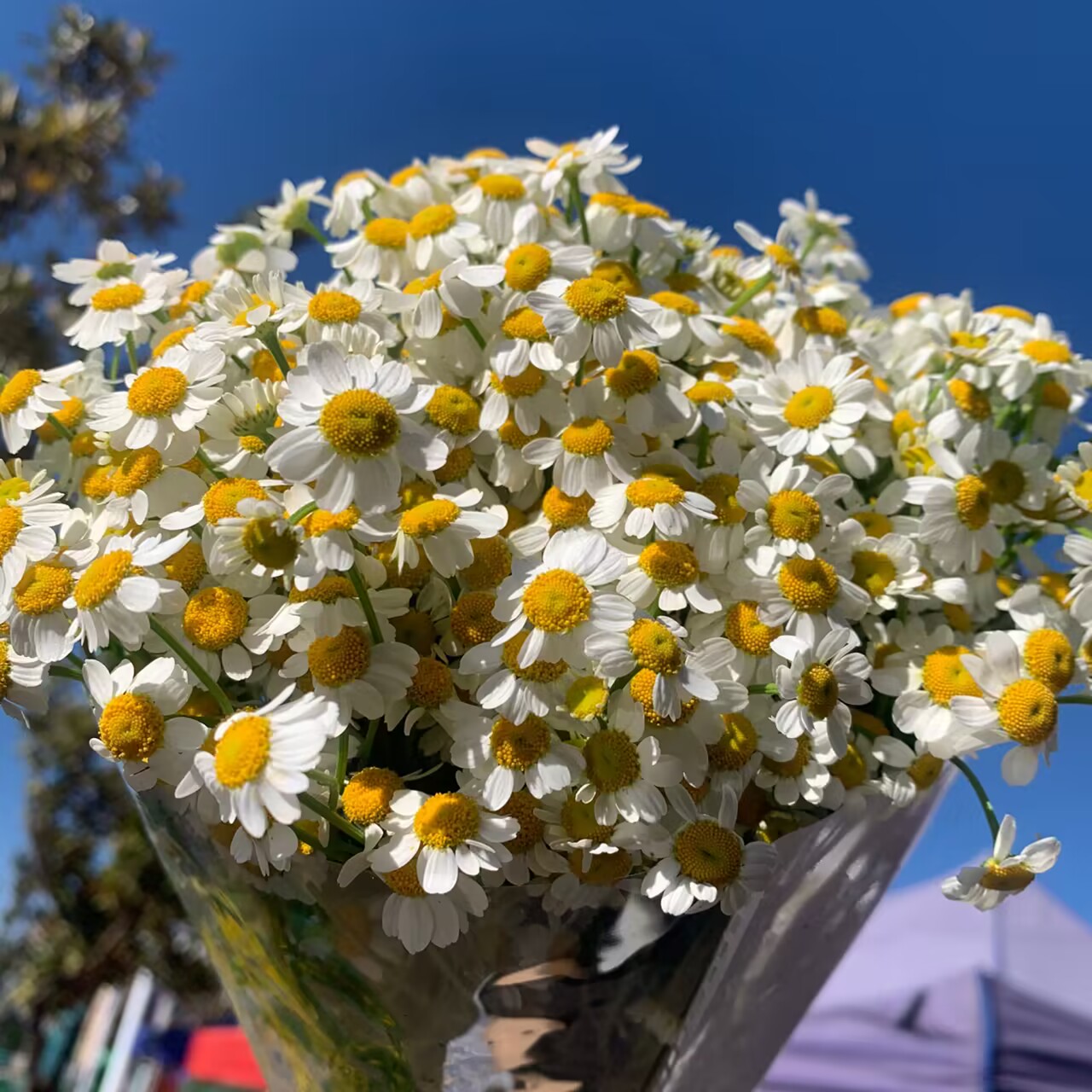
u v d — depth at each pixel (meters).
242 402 0.17
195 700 0.17
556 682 0.16
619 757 0.16
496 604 0.16
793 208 0.28
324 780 0.16
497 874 0.16
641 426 0.18
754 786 0.17
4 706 0.17
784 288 0.23
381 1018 0.18
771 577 0.17
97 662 0.16
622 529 0.17
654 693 0.15
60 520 0.17
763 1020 0.21
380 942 0.17
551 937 0.17
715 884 0.16
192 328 0.20
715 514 0.17
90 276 0.21
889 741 0.18
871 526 0.19
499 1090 0.18
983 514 0.19
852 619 0.17
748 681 0.17
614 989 0.18
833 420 0.18
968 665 0.17
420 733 0.17
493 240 0.21
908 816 0.20
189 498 0.17
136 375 0.17
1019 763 0.17
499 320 0.19
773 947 0.19
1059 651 0.18
